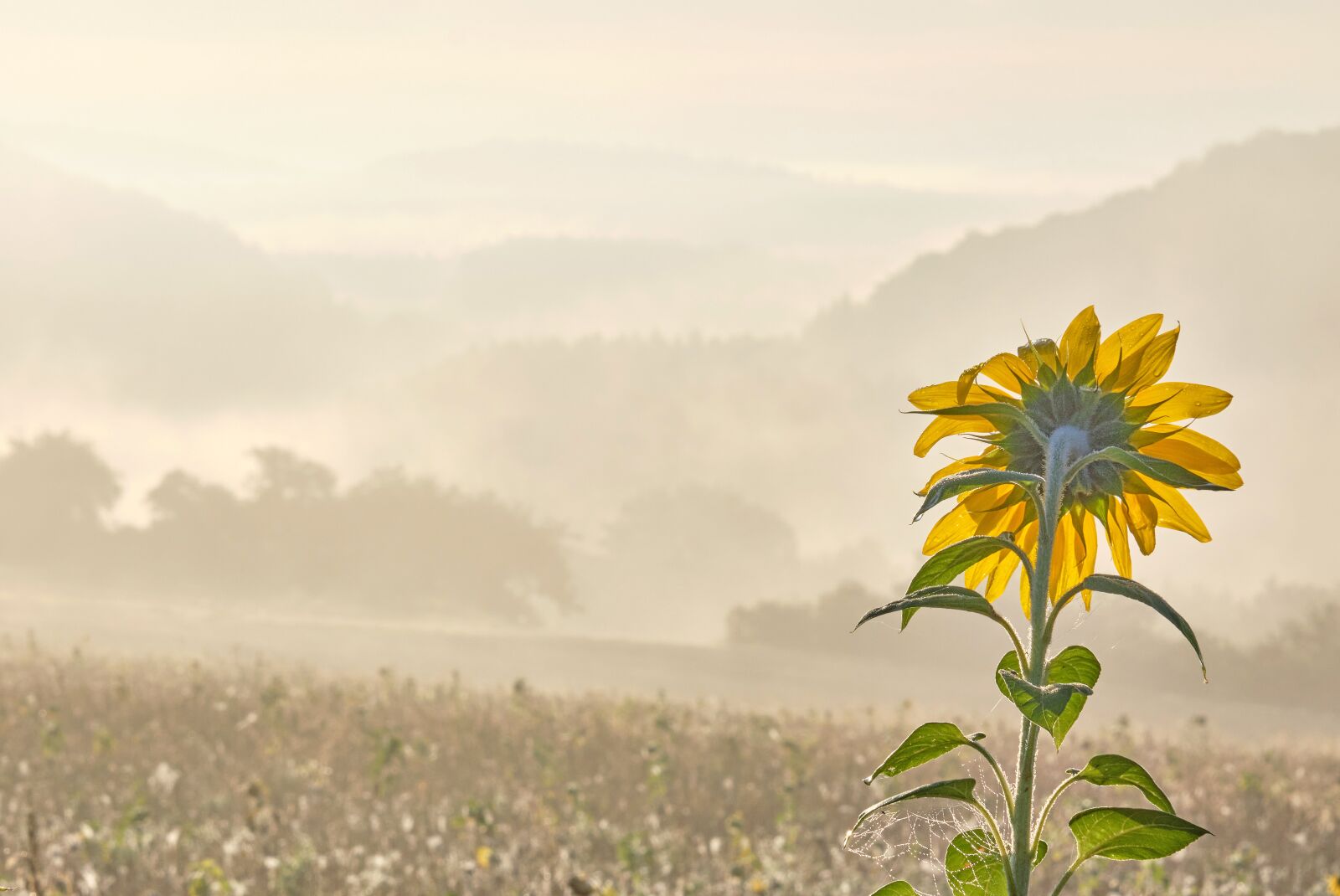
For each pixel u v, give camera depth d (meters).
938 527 1.71
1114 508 1.62
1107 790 12.01
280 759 12.99
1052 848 8.72
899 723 20.33
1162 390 1.61
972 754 14.70
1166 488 1.59
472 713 17.42
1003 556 1.70
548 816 9.84
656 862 8.29
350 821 9.61
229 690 18.00
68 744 13.47
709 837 10.12
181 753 13.15
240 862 7.97
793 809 11.05
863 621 1.48
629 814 10.84
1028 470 1.60
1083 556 1.67
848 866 8.27
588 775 13.08
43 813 9.47
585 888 4.86
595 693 25.41
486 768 13.28
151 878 7.50
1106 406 1.57
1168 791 12.83
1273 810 12.05
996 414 1.58
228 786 11.19
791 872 8.12
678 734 15.77
